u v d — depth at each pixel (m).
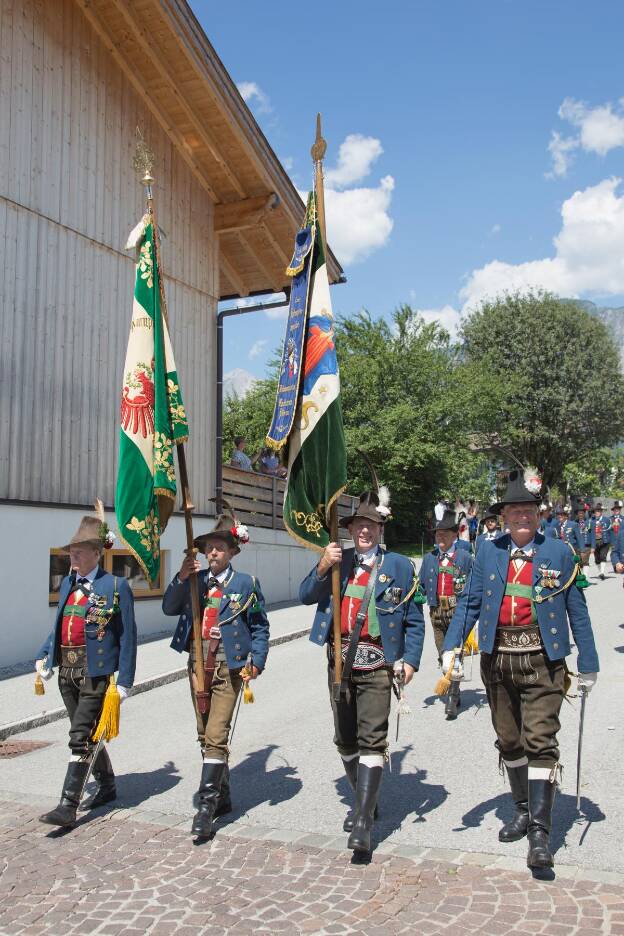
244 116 14.16
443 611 8.47
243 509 16.72
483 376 38.53
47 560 11.21
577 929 3.68
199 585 5.62
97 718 5.43
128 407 5.61
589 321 48.50
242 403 43.81
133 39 12.67
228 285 18.75
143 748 7.21
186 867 4.53
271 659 11.42
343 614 5.08
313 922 3.84
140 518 5.51
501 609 4.71
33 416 11.17
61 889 4.29
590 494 52.66
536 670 4.60
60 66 11.91
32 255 11.28
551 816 4.82
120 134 13.12
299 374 5.36
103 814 5.45
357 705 4.95
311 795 5.73
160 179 14.11
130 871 4.50
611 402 46.06
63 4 11.99
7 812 5.55
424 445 31.83
